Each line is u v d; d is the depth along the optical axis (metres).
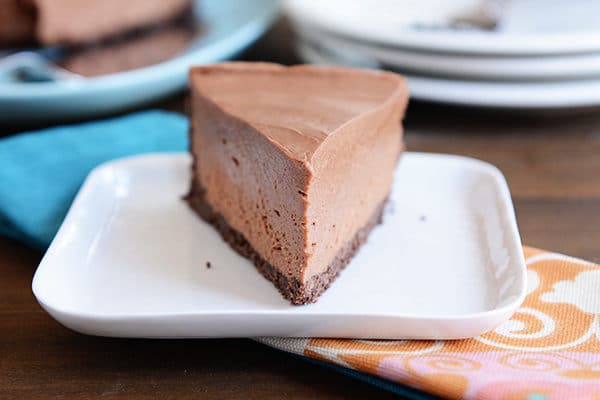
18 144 0.46
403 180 0.44
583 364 0.33
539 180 0.46
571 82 0.50
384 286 0.37
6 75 0.52
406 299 0.37
